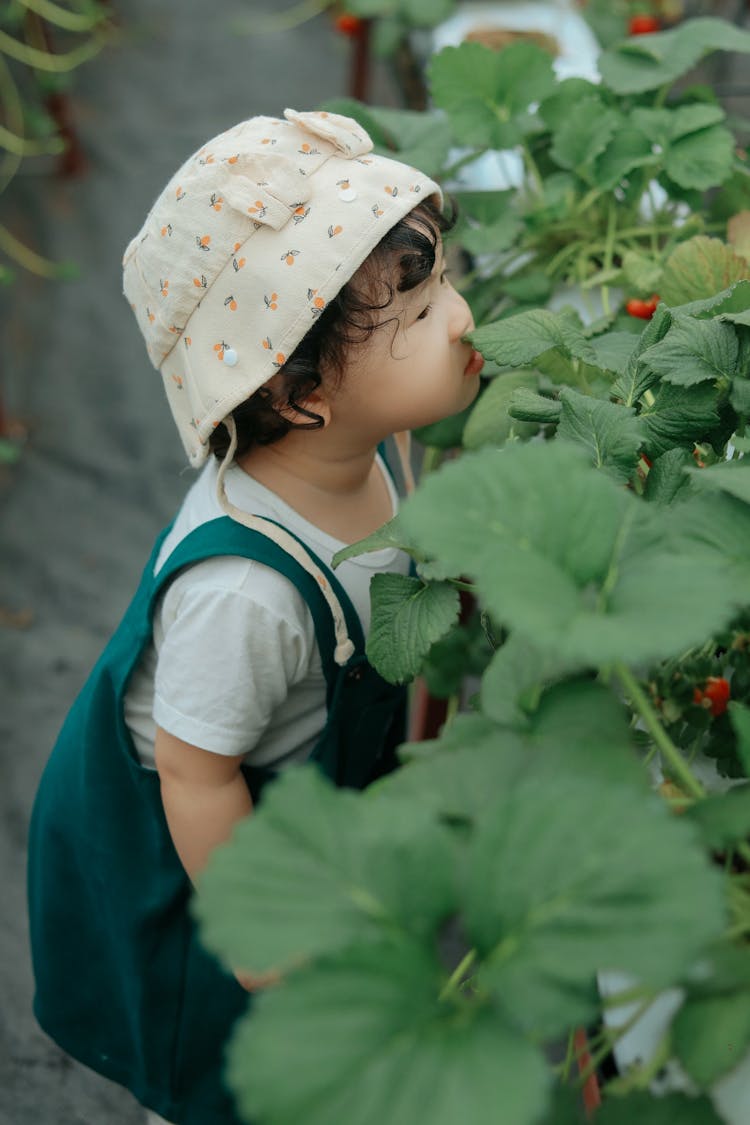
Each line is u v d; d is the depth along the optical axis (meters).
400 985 0.40
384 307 0.80
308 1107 0.37
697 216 1.15
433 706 1.41
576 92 1.21
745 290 0.77
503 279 1.19
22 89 3.20
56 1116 1.46
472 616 1.35
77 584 2.15
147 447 2.39
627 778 0.49
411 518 0.48
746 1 2.47
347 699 0.95
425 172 1.16
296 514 0.90
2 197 2.95
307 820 0.43
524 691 0.55
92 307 2.69
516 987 0.40
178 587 0.86
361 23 2.61
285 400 0.82
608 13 1.92
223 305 0.79
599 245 1.19
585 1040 0.61
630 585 0.48
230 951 0.41
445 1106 0.37
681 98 1.26
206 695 0.84
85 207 2.93
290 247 0.77
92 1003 1.14
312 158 0.80
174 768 0.87
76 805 1.01
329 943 0.41
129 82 3.32
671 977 0.38
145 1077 1.09
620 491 0.52
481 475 0.49
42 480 2.34
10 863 1.73
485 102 1.20
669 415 0.73
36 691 1.97
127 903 1.00
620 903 0.40
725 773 0.67
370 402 0.83
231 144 0.81
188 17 3.58
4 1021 1.55
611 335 0.92
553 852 0.42
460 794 0.50
